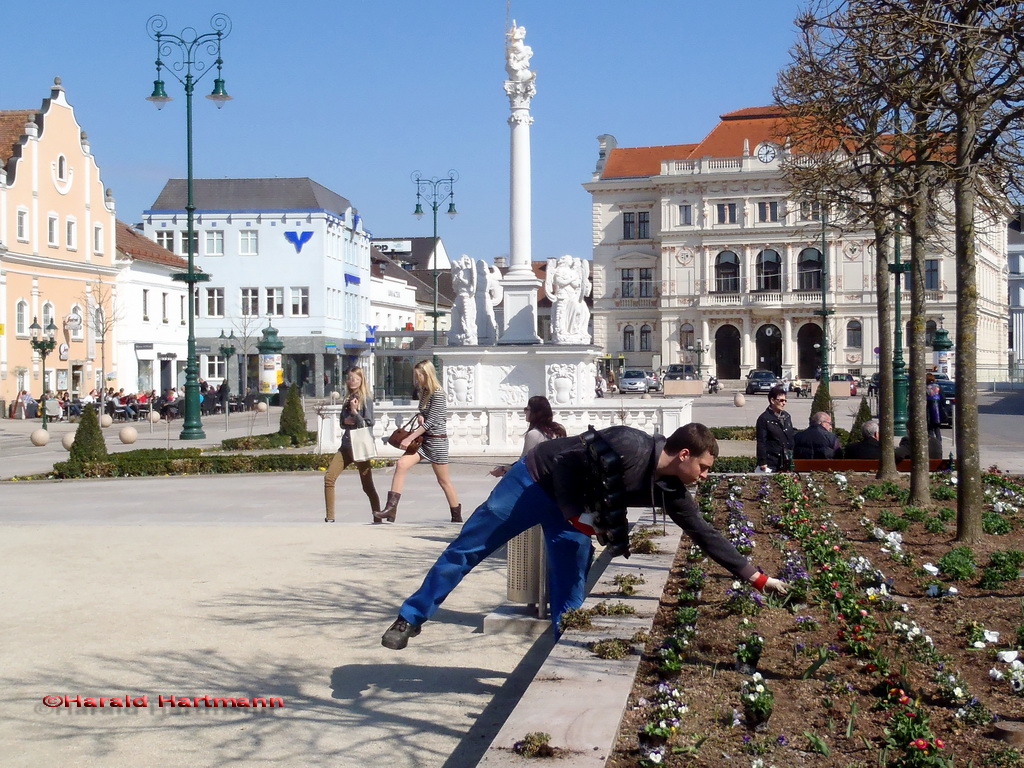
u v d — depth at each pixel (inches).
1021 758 179.8
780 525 413.4
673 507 240.1
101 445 875.4
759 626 263.0
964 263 394.0
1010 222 636.7
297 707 246.5
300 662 281.7
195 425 1288.1
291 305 2950.3
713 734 190.1
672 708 194.2
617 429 241.3
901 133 480.7
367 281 3442.4
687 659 233.0
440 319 4552.2
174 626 318.3
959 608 288.0
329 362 3048.7
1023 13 377.7
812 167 655.1
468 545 251.4
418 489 698.8
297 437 1126.4
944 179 505.0
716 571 327.3
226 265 2952.8
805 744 185.9
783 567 327.6
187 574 394.9
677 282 3624.5
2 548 454.6
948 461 634.2
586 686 208.5
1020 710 205.6
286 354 2940.5
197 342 2923.2
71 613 334.6
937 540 397.1
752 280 3545.8
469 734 228.7
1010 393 2810.0
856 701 208.4
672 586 308.2
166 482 778.2
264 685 262.4
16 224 2012.8
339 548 448.5
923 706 203.5
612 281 3782.0
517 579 310.8
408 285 4099.4
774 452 593.0
